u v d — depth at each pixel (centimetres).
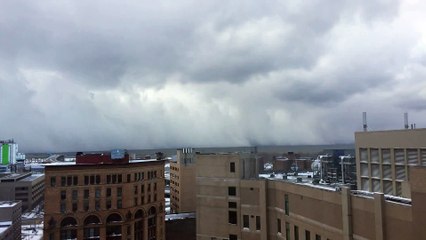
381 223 3428
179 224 15038
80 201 12088
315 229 4516
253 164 6456
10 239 15788
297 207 4953
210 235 6241
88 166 12238
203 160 6412
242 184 5978
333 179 6850
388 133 5834
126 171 12681
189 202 19088
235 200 6044
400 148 5625
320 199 4428
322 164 7588
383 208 3434
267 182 5697
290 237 5144
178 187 19475
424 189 3012
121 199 12569
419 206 3052
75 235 12012
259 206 5772
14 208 17075
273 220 5575
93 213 12162
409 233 3145
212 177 6297
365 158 6288
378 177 5988
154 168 13938
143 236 13212
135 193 12938
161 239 14012
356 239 3797
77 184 12112
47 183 11875
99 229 12244
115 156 12781
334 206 4153
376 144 6059
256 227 5797
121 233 12450
